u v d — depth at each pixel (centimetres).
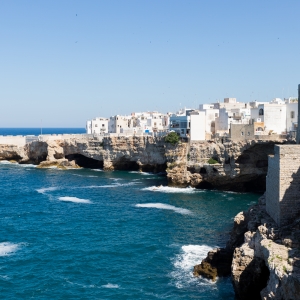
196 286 4003
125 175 11488
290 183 4012
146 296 3828
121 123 16250
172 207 7219
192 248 5016
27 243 5278
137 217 6531
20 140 14625
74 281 4169
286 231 3747
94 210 7069
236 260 3825
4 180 10612
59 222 6281
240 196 8225
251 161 8600
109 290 3966
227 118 10569
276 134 8488
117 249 5012
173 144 10281
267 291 3188
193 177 9231
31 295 3884
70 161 13500
